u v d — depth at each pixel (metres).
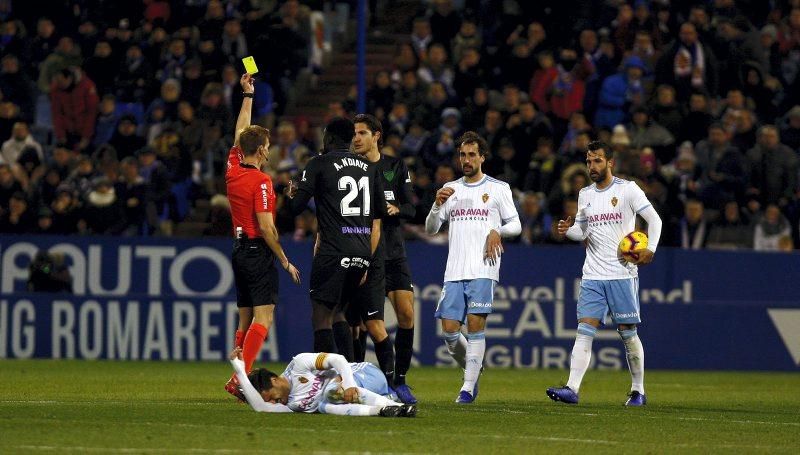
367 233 41.31
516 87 82.56
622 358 75.12
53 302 74.06
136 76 93.06
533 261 74.81
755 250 76.06
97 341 74.19
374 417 37.06
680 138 82.62
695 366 75.75
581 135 78.12
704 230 77.62
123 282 74.31
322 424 35.00
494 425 36.16
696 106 82.38
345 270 40.97
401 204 44.41
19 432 32.31
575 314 75.00
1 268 74.06
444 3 92.94
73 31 98.94
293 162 81.56
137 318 74.12
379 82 87.38
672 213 77.00
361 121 43.06
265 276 42.22
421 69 88.62
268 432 32.94
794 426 38.16
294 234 77.62
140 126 90.31
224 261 74.50
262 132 42.56
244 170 42.31
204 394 48.56
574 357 45.31
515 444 31.86
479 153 44.78
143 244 74.31
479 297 44.34
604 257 45.34
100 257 74.38
